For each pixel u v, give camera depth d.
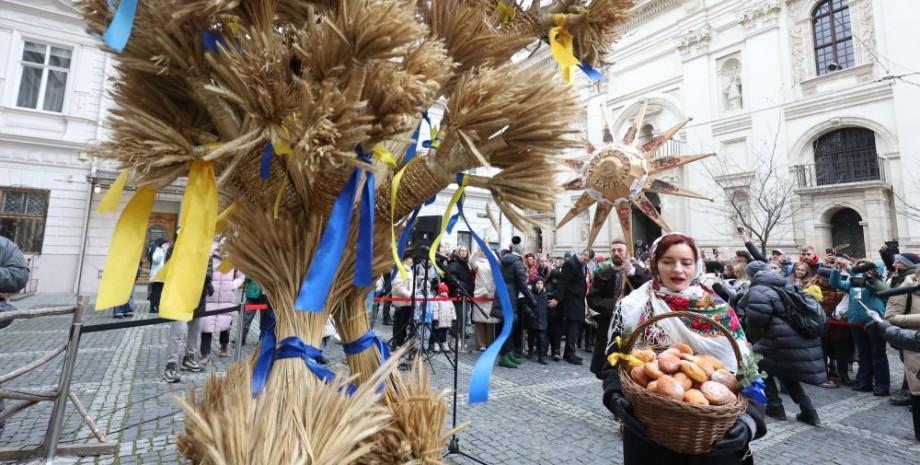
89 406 3.24
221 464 0.57
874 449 3.06
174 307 0.61
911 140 11.39
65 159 10.62
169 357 3.96
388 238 0.86
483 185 0.80
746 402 1.11
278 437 0.62
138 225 0.70
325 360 0.80
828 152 13.16
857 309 4.60
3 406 2.65
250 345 5.82
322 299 0.65
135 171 0.66
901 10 11.84
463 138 0.69
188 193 0.67
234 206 0.80
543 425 3.30
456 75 0.87
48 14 10.62
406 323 4.79
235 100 0.60
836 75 12.92
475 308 5.62
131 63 0.63
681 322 1.46
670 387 1.11
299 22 0.75
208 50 0.63
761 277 3.72
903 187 11.47
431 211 10.98
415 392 0.84
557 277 6.32
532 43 0.97
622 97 19.00
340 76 0.62
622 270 3.84
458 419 3.36
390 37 0.58
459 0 0.86
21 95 10.45
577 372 5.11
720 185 14.69
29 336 5.69
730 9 15.45
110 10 0.64
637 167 2.66
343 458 0.66
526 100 0.73
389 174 0.87
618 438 3.09
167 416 3.09
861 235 12.52
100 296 0.64
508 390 4.25
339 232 0.68
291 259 0.77
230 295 5.10
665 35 17.42
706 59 15.99
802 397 3.59
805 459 2.90
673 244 1.55
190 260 0.65
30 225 10.37
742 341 1.42
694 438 1.07
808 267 5.73
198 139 0.70
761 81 14.48
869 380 4.68
